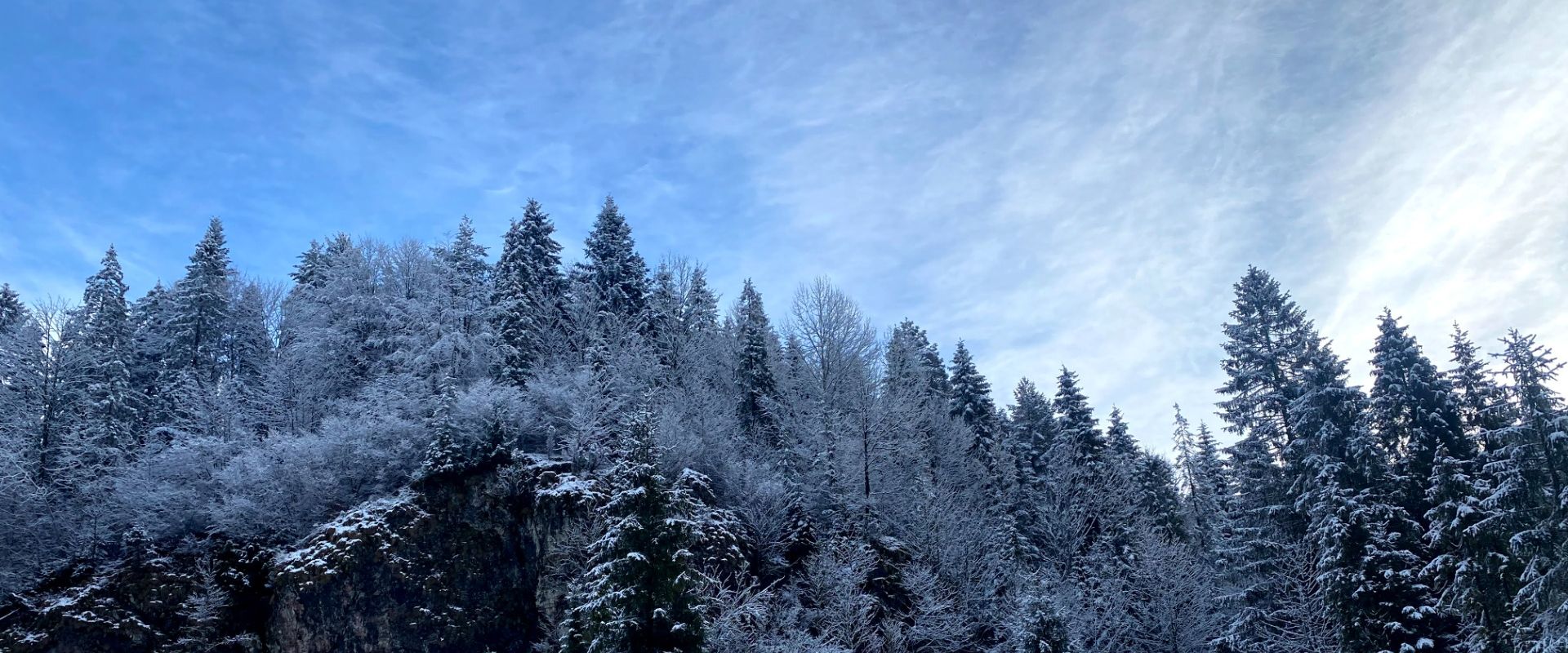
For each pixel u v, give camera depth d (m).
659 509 19.33
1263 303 38.94
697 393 37.00
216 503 28.41
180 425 36.06
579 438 31.27
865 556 29.11
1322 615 30.44
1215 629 33.00
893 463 36.28
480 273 51.84
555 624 25.67
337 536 26.00
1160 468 45.97
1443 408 32.78
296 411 35.94
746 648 23.55
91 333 38.22
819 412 37.78
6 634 23.78
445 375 33.38
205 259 44.25
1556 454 26.20
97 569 26.50
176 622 24.94
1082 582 34.50
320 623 24.34
